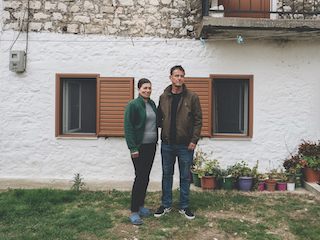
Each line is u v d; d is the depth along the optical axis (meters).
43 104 5.24
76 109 5.45
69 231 3.04
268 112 5.22
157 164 5.25
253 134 5.22
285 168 5.02
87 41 5.22
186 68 5.22
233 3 5.44
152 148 3.38
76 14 5.21
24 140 5.26
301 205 3.95
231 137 5.24
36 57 5.24
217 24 4.55
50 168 5.27
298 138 5.20
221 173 4.63
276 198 4.27
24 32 5.22
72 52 5.23
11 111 5.24
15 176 5.27
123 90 5.18
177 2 5.20
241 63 5.20
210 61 5.20
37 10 5.21
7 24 5.22
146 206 3.88
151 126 3.36
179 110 3.40
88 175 5.27
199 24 5.19
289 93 5.20
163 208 3.58
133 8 5.20
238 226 3.24
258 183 4.66
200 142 5.24
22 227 3.13
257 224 3.29
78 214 3.50
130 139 3.21
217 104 5.39
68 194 4.24
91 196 4.24
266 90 5.20
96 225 3.22
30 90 5.24
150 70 5.23
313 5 5.26
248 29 4.69
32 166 5.27
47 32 5.21
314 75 5.20
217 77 5.21
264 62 5.20
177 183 4.99
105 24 5.21
